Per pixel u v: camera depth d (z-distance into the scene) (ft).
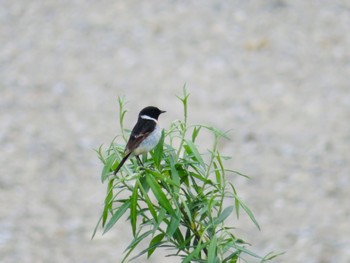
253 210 44.78
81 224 44.16
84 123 57.26
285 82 62.03
